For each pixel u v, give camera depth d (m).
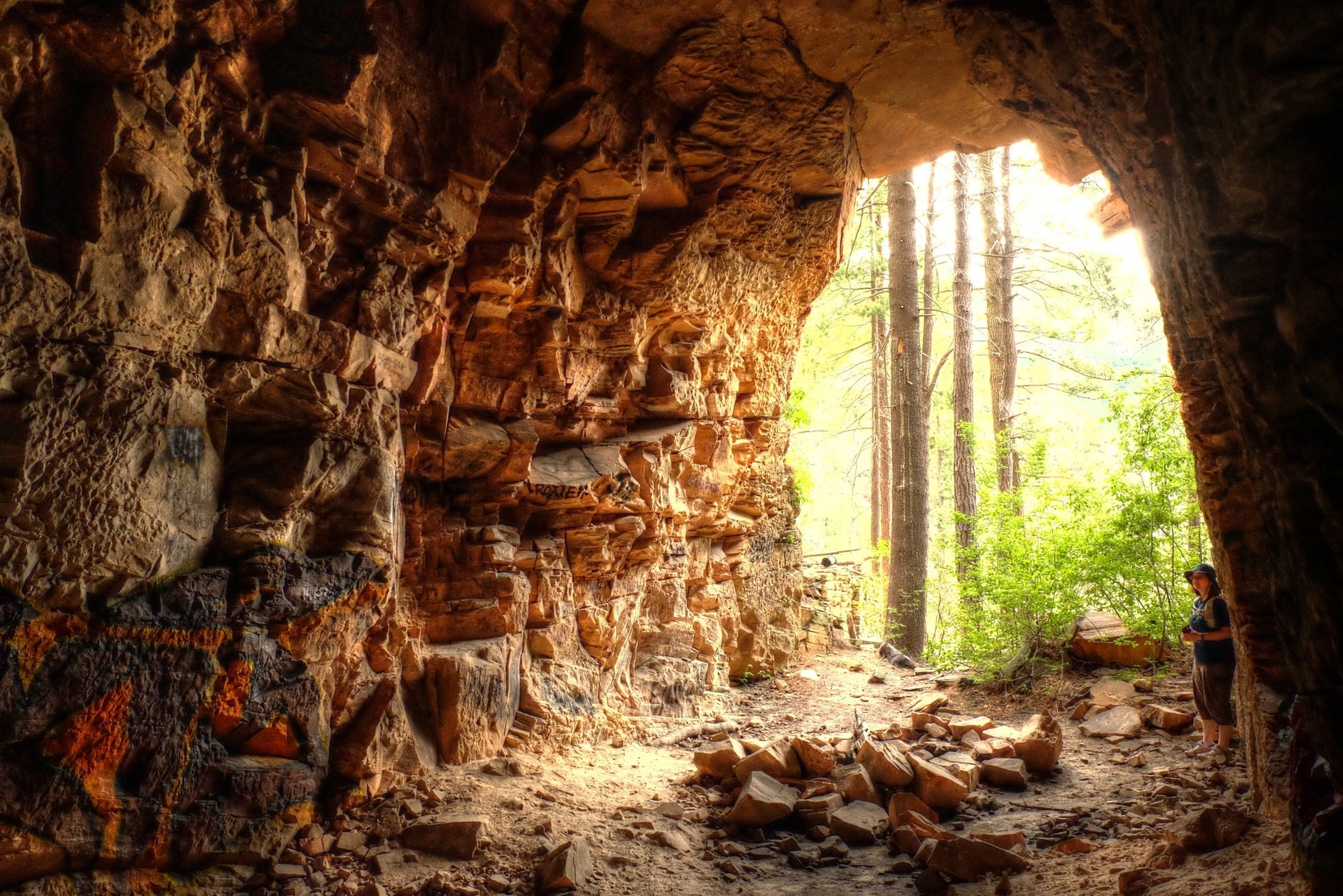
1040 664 9.91
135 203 3.92
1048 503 10.43
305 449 5.11
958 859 5.28
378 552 5.67
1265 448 3.44
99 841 4.00
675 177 8.00
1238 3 2.74
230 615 4.65
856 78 7.87
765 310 10.82
